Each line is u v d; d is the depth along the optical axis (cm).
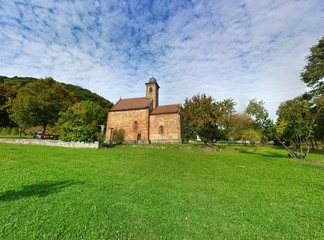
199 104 2394
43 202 424
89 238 286
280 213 407
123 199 464
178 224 343
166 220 357
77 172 752
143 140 3538
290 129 1641
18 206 395
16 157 1086
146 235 303
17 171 725
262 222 361
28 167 812
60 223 329
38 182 584
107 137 3816
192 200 475
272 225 350
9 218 342
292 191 578
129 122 3756
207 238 299
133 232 310
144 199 469
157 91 4294
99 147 2052
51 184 570
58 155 1267
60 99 3192
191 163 1147
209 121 2281
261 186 634
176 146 2452
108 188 551
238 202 471
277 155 1786
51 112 2920
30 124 2873
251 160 1334
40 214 362
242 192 558
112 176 710
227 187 610
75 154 1366
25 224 322
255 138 2862
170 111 3606
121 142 3406
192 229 327
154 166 988
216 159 1376
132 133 3678
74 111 2181
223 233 316
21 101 2722
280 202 477
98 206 412
